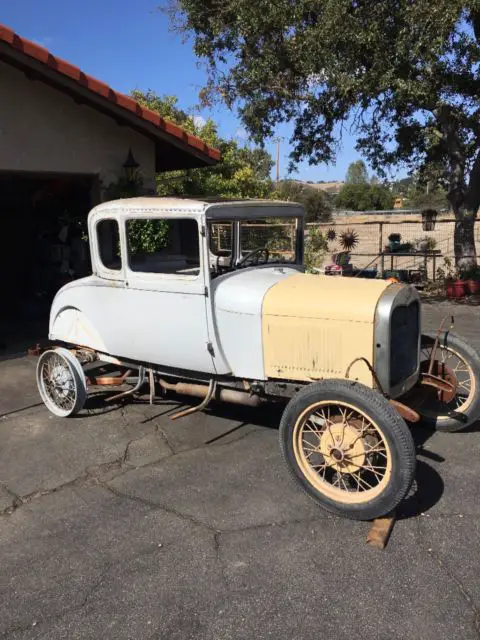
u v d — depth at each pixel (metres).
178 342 4.25
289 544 3.07
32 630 2.52
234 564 2.92
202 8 10.45
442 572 2.79
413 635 2.41
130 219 4.27
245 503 3.49
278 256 4.80
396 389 3.62
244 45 10.45
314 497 3.36
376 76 8.94
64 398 5.07
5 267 9.74
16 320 9.12
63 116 7.00
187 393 4.48
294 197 34.09
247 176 15.87
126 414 5.03
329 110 10.99
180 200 4.14
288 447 3.38
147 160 7.91
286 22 9.29
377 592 2.68
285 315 3.71
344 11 8.59
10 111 6.52
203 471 3.93
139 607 2.64
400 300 3.56
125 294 4.46
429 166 13.13
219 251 4.23
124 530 3.25
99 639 2.46
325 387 3.20
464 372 4.61
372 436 3.26
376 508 3.11
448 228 23.59
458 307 9.94
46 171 6.93
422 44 8.52
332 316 3.55
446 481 3.68
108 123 7.44
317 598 2.65
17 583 2.83
